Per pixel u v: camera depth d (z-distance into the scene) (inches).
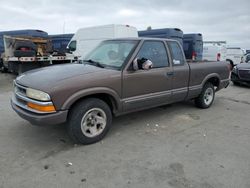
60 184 108.7
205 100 238.5
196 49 577.9
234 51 833.5
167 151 143.3
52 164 125.6
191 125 190.7
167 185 109.7
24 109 139.1
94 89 142.9
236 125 193.5
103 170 121.0
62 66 165.3
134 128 180.1
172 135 168.6
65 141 153.8
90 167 123.5
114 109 161.2
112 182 111.1
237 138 165.8
